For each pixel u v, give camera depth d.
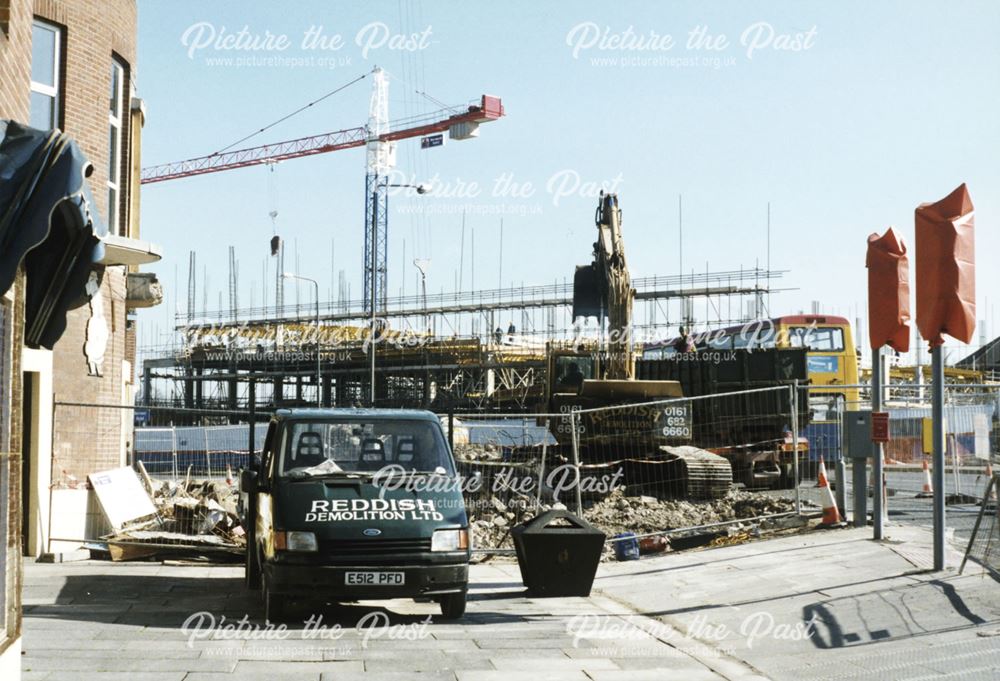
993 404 17.69
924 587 9.86
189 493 18.77
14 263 5.82
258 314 82.44
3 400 6.26
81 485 15.23
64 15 15.11
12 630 6.38
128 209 17.20
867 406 29.92
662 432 21.28
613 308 22.84
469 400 63.69
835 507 14.48
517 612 10.08
